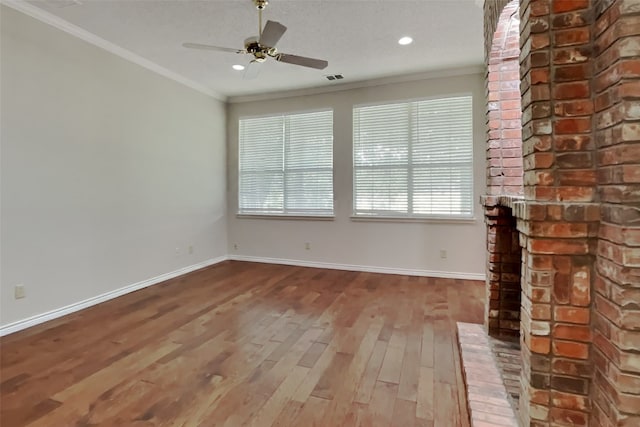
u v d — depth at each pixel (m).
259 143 5.52
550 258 1.25
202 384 2.04
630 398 1.03
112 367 2.23
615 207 1.07
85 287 3.41
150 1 2.74
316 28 3.20
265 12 2.91
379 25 3.16
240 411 1.79
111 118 3.66
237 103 5.59
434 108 4.50
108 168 3.64
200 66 4.19
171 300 3.61
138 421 1.71
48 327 2.89
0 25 2.71
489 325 2.48
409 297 3.67
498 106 2.42
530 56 1.29
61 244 3.19
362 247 4.91
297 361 2.31
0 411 1.78
